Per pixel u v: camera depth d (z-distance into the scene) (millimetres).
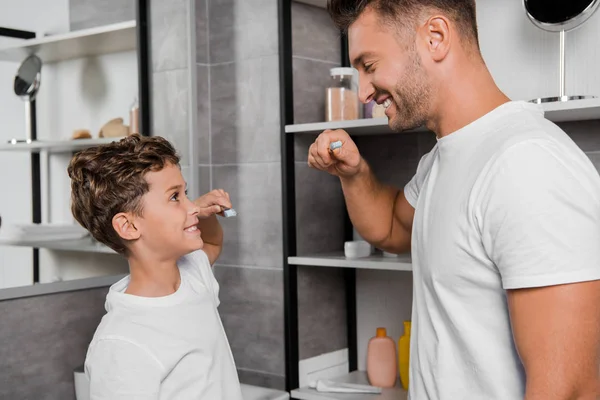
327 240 2195
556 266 853
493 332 963
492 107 1032
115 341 1175
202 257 1416
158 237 1229
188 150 2146
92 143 1877
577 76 1764
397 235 1425
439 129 1077
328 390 2045
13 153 1695
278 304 2100
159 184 1229
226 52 2174
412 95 1054
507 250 889
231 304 2215
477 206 942
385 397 2004
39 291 1733
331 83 2139
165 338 1207
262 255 2129
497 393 959
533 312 871
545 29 1633
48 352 1761
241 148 2158
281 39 2020
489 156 955
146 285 1259
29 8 1730
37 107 1749
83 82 1858
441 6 1017
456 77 1031
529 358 874
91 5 1871
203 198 1386
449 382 1021
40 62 1758
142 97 2010
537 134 931
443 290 1011
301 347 2111
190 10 2141
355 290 2283
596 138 1775
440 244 1004
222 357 1306
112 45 1928
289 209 2047
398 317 2195
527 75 1843
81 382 1770
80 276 1825
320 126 1939
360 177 1378
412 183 1371
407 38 1034
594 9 1549
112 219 1223
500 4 1881
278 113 2061
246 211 2162
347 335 2285
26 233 1710
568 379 843
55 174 1784
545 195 872
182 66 2123
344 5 1080
